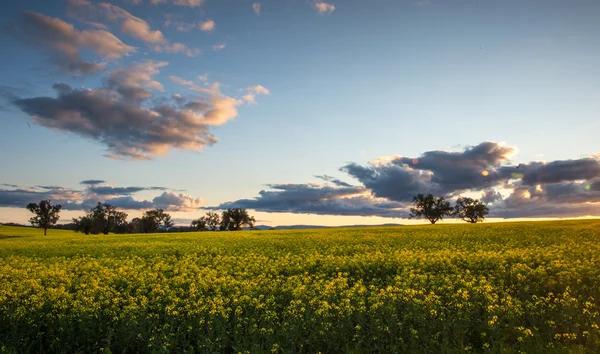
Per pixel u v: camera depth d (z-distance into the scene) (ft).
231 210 435.12
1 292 49.01
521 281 50.52
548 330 32.83
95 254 96.43
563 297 39.99
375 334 32.55
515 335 33.32
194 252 96.32
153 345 31.40
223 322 35.91
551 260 64.44
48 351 33.94
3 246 122.21
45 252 102.42
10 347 32.89
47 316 38.99
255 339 32.42
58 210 350.43
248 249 99.45
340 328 34.12
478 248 88.07
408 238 116.16
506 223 197.47
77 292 49.93
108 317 39.17
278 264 71.67
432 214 396.78
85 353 33.81
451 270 60.54
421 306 37.81
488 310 36.22
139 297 46.06
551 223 173.78
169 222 427.74
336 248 95.04
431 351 29.84
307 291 46.14
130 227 406.00
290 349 31.09
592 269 52.85
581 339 31.32
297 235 144.66
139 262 81.35
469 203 396.57
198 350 33.06
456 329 33.09
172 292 47.19
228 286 51.24
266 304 41.34
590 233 110.42
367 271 64.64
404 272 57.98
